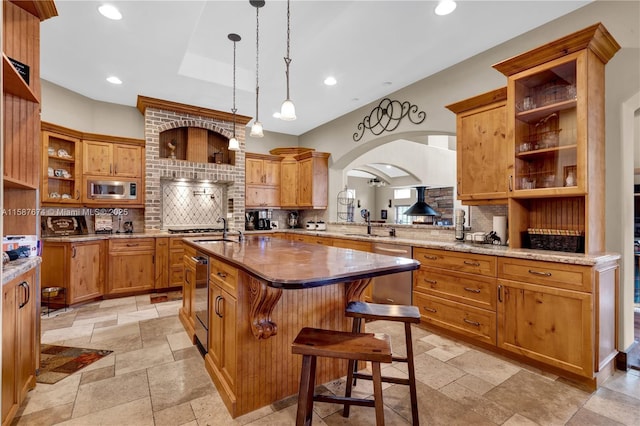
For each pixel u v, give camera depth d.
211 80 3.97
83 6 2.58
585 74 2.30
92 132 4.57
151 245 4.41
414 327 3.22
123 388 2.07
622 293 2.42
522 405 1.93
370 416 1.83
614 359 2.33
